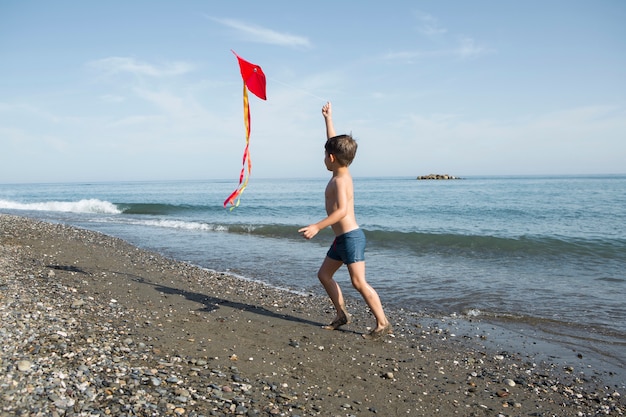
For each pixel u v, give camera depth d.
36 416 2.63
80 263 8.28
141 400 3.01
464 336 5.46
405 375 4.16
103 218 22.00
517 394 3.87
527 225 17.89
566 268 9.63
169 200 40.34
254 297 6.91
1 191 68.75
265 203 33.53
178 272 8.43
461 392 3.86
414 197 38.75
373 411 3.40
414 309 6.67
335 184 4.79
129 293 6.33
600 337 5.43
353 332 5.38
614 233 14.65
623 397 3.87
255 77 5.46
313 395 3.56
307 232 4.62
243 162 5.46
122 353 3.84
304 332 5.21
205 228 17.73
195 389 3.34
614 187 55.91
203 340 4.58
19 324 4.12
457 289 7.81
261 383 3.65
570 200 31.64
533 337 5.44
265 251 11.88
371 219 21.36
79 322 4.55
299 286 8.09
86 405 2.84
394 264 10.16
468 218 21.23
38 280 6.39
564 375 4.33
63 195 52.09
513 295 7.37
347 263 4.98
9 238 10.52
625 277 8.66
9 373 3.08
